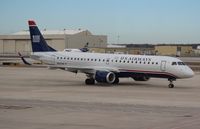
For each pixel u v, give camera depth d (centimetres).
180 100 3703
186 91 4588
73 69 5519
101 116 2692
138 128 2267
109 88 4903
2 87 4947
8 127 2273
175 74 4994
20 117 2631
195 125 2356
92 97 3916
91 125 2358
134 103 3456
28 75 7075
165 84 5509
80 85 5319
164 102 3544
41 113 2811
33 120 2517
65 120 2525
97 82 5569
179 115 2752
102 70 5309
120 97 3931
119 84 5466
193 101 3631
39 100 3628
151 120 2536
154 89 4806
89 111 2927
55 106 3200
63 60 5866
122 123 2427
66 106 3206
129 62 5322
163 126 2327
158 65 5088
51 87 4994
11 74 7294
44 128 2255
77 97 3906
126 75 5397
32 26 6175
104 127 2297
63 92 4388
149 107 3189
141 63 5228
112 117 2652
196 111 2964
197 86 5250
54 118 2598
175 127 2292
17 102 3459
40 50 6138
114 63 5425
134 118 2612
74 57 5784
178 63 5022
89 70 5422
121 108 3111
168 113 2847
